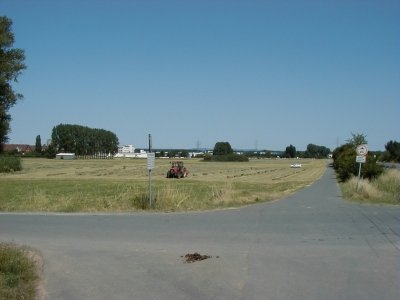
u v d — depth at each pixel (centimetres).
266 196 2688
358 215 1775
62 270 925
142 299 739
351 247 1130
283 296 741
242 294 754
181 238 1266
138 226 1495
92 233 1356
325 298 730
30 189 3572
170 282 830
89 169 9038
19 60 6312
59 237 1290
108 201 2206
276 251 1084
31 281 832
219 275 871
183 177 6369
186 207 2042
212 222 1585
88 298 749
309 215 1780
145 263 976
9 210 2005
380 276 859
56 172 7775
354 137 5897
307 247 1131
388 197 2558
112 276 878
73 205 2105
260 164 13312
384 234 1324
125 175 6906
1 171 7738
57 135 18988
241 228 1445
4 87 6269
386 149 13812
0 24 6100
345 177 4653
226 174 7469
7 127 6700
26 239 1259
